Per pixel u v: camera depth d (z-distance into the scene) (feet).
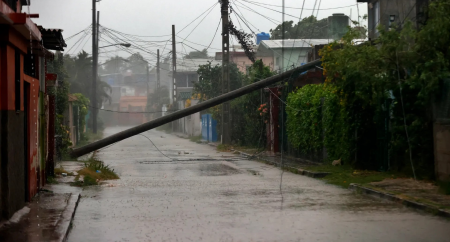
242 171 63.46
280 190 44.11
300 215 31.48
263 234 25.98
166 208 34.86
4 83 28.09
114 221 30.17
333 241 24.18
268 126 94.53
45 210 32.42
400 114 49.11
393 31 47.96
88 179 49.39
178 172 62.39
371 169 54.80
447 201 34.01
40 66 42.96
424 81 43.60
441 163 42.34
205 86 141.28
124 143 139.74
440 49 45.57
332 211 32.83
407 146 48.49
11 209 28.81
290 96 80.12
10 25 27.84
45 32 42.34
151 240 24.98
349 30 52.01
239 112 113.19
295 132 77.61
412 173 47.42
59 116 68.64
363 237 24.98
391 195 37.45
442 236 25.07
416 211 32.60
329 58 55.67
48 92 49.78
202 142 140.36
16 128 30.55
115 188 46.55
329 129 61.62
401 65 47.75
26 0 42.63
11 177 28.89
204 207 35.09
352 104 54.90
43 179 44.37
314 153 70.90
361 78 49.34
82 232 27.07
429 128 46.03
